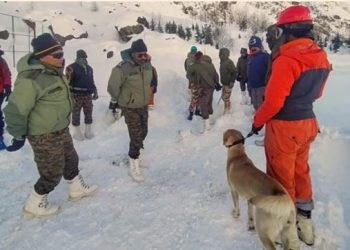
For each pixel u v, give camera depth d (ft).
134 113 18.17
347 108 39.73
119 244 13.24
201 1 400.26
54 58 13.70
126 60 17.81
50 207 15.37
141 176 18.52
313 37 11.68
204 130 27.76
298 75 11.28
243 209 15.33
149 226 14.34
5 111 13.38
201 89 27.76
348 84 64.44
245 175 13.00
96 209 15.74
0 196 16.99
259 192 12.14
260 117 11.97
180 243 13.20
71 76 24.81
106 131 27.68
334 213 14.57
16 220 14.96
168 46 91.09
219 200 16.24
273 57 12.09
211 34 216.54
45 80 13.56
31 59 13.62
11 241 13.62
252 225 13.60
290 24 11.43
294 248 10.93
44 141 14.12
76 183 16.35
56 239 13.61
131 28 122.11
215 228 14.02
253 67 23.65
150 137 26.27
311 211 13.51
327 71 11.82
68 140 15.52
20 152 22.29
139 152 18.74
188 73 29.40
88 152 23.40
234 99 37.76
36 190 14.93
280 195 10.84
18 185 18.08
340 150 22.06
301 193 12.79
